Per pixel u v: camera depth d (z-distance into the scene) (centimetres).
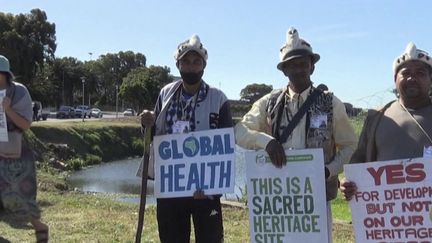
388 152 386
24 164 567
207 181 459
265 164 421
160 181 473
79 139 4119
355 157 413
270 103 438
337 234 786
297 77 419
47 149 3356
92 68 12388
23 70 6312
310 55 421
